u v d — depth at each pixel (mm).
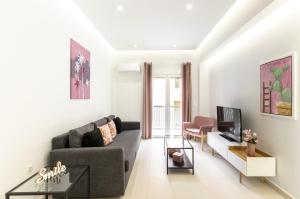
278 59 2709
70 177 2117
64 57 3029
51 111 2672
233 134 3848
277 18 2766
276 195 2627
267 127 3010
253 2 2812
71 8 3250
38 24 2369
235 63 4168
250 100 3533
